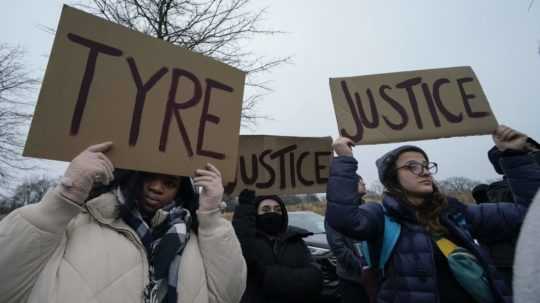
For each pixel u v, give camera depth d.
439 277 1.48
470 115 1.85
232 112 1.66
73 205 1.08
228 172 1.57
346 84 1.95
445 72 1.95
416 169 1.63
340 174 1.66
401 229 1.58
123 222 1.27
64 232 1.11
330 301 4.05
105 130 1.31
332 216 1.60
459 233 1.53
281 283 2.16
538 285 0.67
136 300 1.14
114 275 1.13
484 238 1.75
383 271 1.58
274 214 2.55
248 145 2.56
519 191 1.65
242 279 1.41
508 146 1.73
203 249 1.36
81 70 1.31
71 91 1.27
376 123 1.86
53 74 1.25
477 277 1.38
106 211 1.24
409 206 1.61
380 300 1.55
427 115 1.87
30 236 1.02
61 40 1.29
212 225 1.38
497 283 1.41
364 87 1.94
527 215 0.77
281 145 2.58
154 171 1.37
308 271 2.29
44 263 1.07
